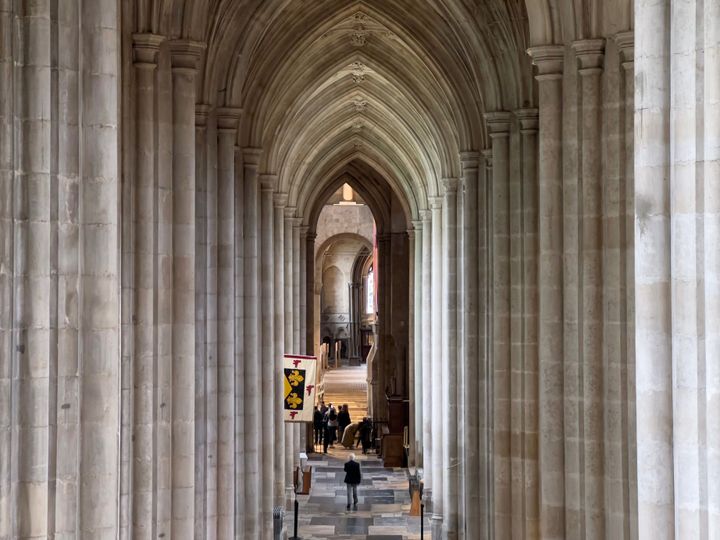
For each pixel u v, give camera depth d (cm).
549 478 1900
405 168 4594
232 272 2369
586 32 1745
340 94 3841
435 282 3912
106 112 1266
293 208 4322
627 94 1703
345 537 3581
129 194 1741
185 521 1841
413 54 3228
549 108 1855
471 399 2894
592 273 1750
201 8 1852
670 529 1102
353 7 2988
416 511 3944
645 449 1112
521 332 2373
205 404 2238
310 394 3359
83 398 1265
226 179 2375
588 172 1750
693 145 1011
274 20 2823
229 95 2378
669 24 1062
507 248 2462
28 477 1187
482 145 2892
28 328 1189
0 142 1170
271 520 3241
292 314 4353
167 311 1805
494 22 2419
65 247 1227
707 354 995
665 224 1080
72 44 1231
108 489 1274
